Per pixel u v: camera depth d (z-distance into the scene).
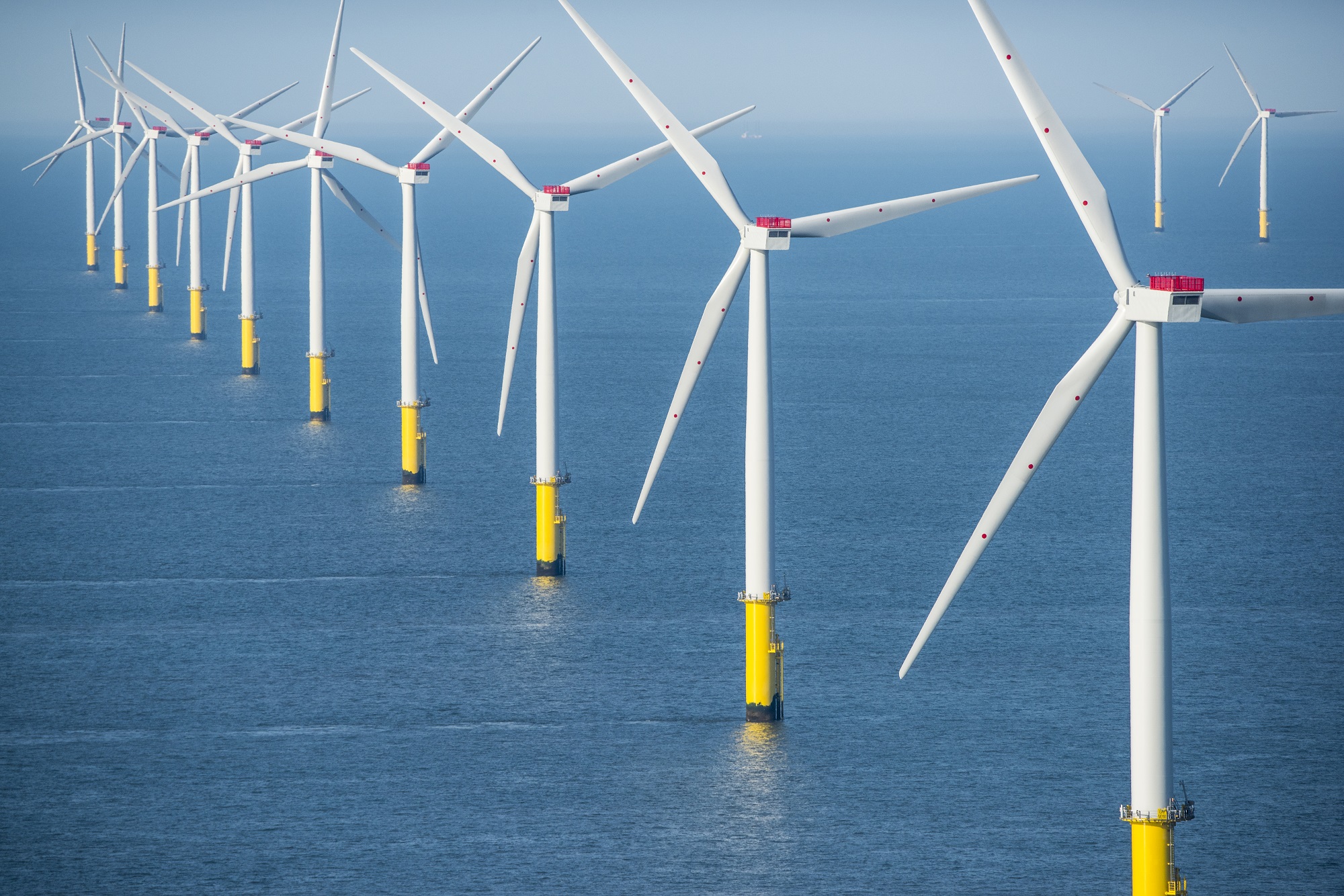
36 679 92.00
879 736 84.00
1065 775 79.19
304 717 86.31
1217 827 73.81
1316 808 75.75
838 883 68.00
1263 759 81.50
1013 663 96.00
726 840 72.06
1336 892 68.00
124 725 85.06
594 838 72.19
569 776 78.69
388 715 86.69
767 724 85.12
